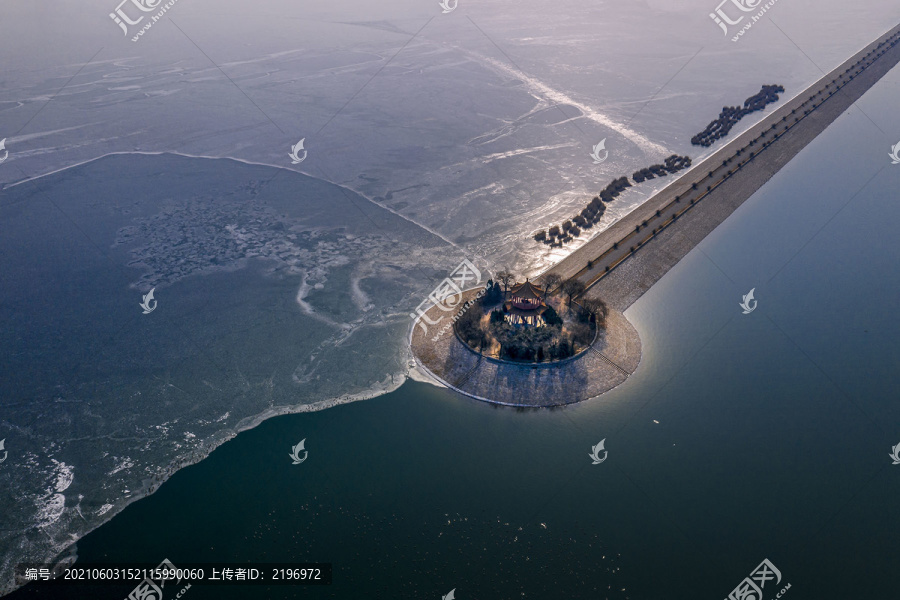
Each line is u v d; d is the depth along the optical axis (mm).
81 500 53312
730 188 108812
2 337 74938
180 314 78688
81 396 65688
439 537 48500
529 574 45625
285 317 77688
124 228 99750
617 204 105750
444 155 128375
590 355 67688
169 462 56906
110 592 45438
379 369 67938
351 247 93812
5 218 102625
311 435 59125
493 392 63344
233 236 97188
